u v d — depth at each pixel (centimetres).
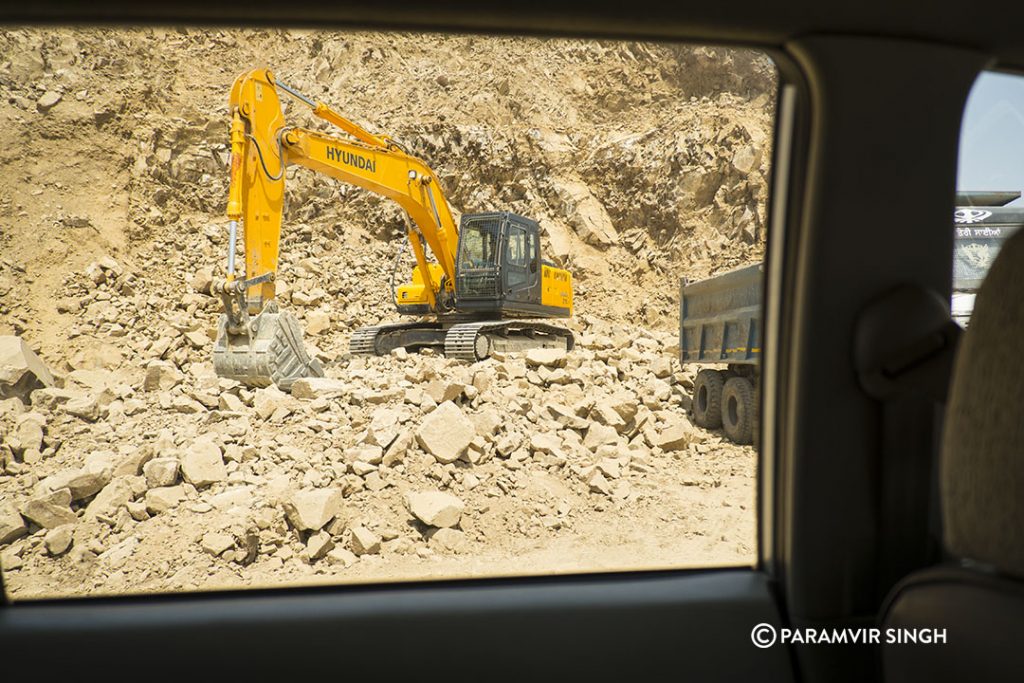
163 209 1956
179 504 597
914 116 149
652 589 163
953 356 143
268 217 956
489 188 2450
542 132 2566
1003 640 94
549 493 690
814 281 152
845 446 153
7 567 540
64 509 580
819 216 150
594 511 682
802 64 144
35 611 155
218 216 2027
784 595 163
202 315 1608
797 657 156
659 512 677
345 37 2609
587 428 874
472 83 2602
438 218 1356
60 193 1806
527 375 1041
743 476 788
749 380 891
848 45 140
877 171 149
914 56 144
